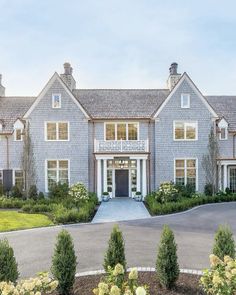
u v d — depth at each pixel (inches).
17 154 1101.1
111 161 1122.7
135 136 1109.7
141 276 323.6
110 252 307.3
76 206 837.2
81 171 1076.5
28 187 1006.4
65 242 290.8
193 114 1095.0
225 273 216.1
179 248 462.0
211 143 1071.6
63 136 1077.8
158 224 655.1
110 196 1113.4
